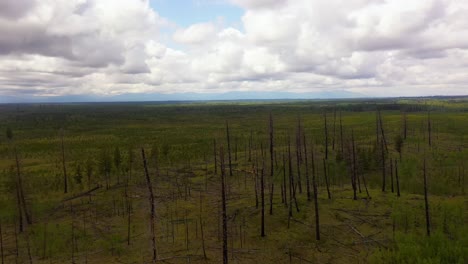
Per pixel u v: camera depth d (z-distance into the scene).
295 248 29.58
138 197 44.41
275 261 27.53
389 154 61.75
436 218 33.59
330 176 53.62
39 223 36.28
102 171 53.72
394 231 31.52
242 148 76.12
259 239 31.22
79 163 64.62
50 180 52.72
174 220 36.19
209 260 27.39
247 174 54.84
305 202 40.00
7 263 27.44
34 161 68.69
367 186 49.03
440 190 45.06
